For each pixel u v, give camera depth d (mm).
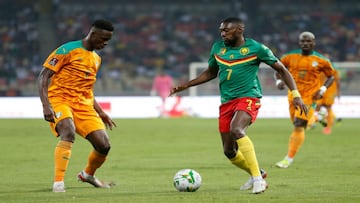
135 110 110562
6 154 53875
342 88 117750
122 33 171875
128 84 155875
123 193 32969
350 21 177250
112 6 178625
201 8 179375
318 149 57938
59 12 175750
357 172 41969
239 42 33500
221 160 49500
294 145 45250
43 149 58094
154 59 165875
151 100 110938
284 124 91938
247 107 32844
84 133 34000
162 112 111125
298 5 180875
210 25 175875
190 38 172375
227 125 33625
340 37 172500
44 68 33281
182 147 60125
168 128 84562
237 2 175000
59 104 33562
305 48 49125
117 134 75062
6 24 171000
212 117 110688
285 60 49844
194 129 82750
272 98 108938
